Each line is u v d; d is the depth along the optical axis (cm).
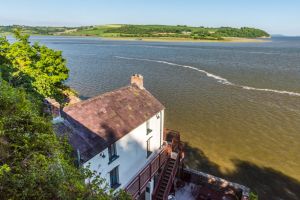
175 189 2603
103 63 10306
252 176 2939
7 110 885
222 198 2495
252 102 5294
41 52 3931
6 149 779
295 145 3562
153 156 2567
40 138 879
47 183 714
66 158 1040
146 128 2362
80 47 17988
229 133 3931
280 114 4616
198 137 3819
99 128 1858
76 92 5528
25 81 3131
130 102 2334
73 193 755
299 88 6384
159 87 6475
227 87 6488
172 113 4700
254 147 3538
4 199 629
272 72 8469
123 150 2038
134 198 1966
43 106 1645
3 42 3828
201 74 8169
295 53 14938
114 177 2036
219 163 3189
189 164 3166
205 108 4950
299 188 2744
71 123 1739
